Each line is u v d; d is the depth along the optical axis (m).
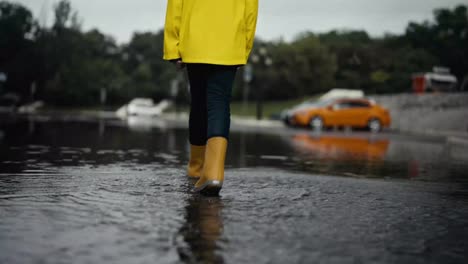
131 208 3.27
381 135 19.67
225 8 3.98
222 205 3.44
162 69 85.12
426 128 25.05
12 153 7.22
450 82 40.34
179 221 2.95
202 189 3.79
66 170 5.20
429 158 8.82
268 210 3.32
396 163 7.60
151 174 4.92
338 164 7.08
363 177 5.48
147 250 2.38
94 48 86.38
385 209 3.52
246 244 2.51
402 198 4.01
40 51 75.69
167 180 4.50
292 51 62.47
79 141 10.51
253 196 3.82
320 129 24.30
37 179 4.46
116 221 2.92
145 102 45.03
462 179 5.64
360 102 24.98
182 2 4.07
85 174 4.85
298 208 3.42
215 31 3.96
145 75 80.50
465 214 3.44
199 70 4.24
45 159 6.46
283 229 2.83
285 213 3.25
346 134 19.45
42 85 74.88
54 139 10.84
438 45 71.38
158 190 3.97
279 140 13.46
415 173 6.20
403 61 64.12
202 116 4.49
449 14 72.25
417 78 41.16
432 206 3.70
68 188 3.98
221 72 3.97
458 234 2.87
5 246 2.40
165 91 78.69
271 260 2.27
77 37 80.62
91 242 2.49
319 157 8.23
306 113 24.47
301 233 2.76
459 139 13.38
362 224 3.03
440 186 4.88
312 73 63.28
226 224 2.91
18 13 80.44
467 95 34.06
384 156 9.03
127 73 87.69
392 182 5.04
